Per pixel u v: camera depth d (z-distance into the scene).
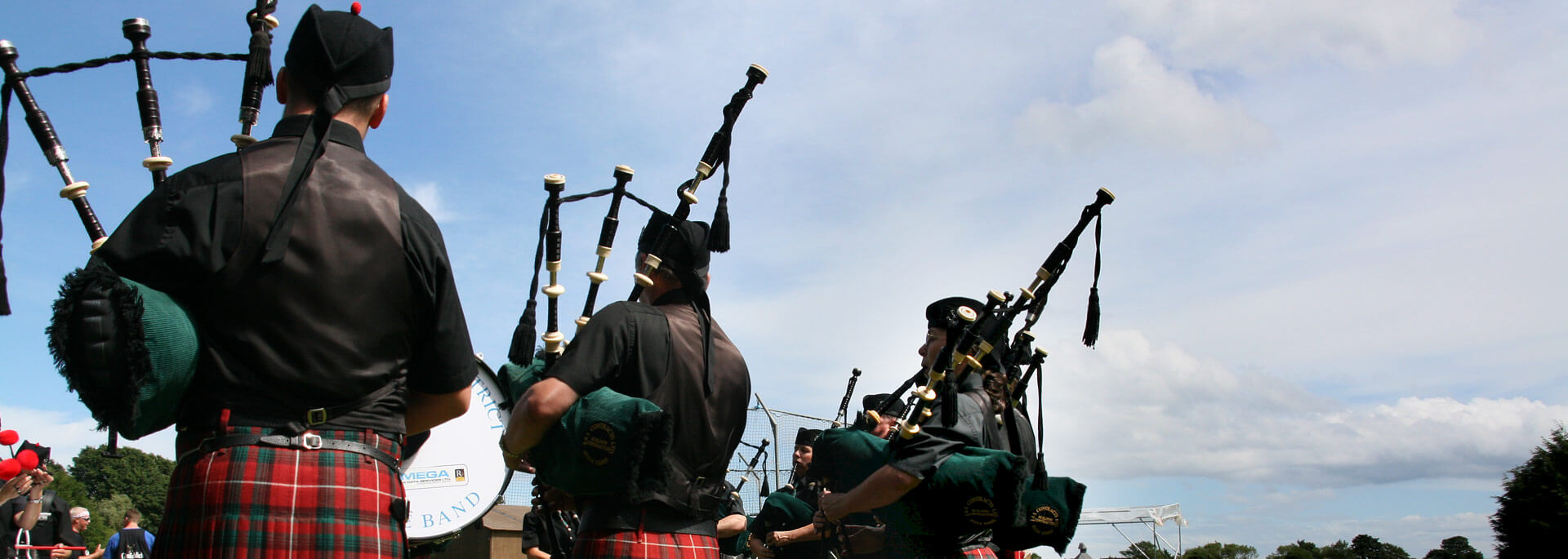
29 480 3.86
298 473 1.86
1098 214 3.05
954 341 2.80
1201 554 36.31
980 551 3.31
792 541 4.56
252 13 2.21
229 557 1.79
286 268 1.85
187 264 1.82
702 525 2.90
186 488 1.85
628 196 2.93
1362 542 46.19
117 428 1.73
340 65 2.03
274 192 1.88
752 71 2.94
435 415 2.18
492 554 6.36
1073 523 3.14
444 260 2.05
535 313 2.72
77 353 1.64
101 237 2.03
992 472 2.77
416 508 3.41
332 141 2.01
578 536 2.81
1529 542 28.30
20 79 2.02
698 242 3.05
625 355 2.79
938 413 2.91
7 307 1.93
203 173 1.88
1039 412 3.31
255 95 2.16
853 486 3.41
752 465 6.41
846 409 5.89
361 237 1.93
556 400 2.63
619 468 2.63
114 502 24.02
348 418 1.94
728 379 3.04
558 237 2.77
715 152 2.95
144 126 2.08
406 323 2.01
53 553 6.75
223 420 1.83
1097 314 3.18
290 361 1.86
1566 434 28.75
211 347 1.84
